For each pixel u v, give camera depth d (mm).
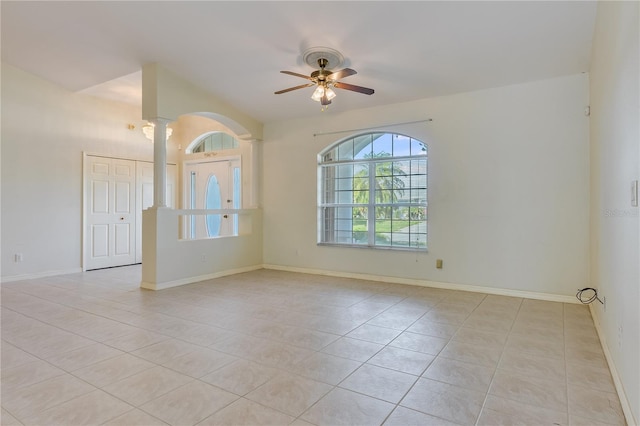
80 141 6098
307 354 2730
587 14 3191
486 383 2279
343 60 4211
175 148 7855
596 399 2088
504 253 4492
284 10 3484
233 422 1870
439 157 4898
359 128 5531
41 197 5633
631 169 1812
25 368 2477
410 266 5137
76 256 6062
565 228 4148
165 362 2582
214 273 5633
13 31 4246
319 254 5938
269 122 6398
